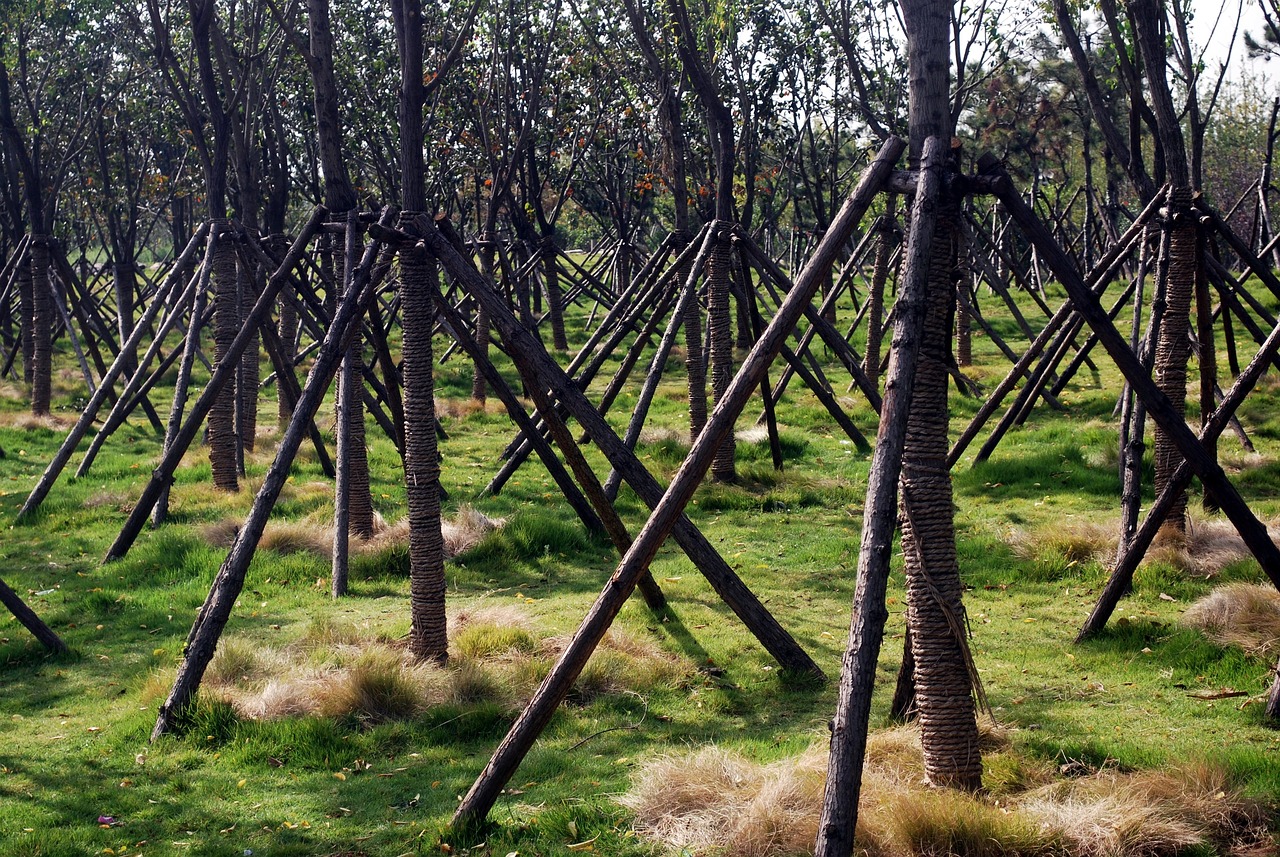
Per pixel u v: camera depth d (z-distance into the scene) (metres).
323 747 6.64
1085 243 32.84
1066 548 10.04
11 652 8.58
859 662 4.58
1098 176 44.88
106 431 15.20
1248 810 5.16
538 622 8.86
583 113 28.66
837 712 4.54
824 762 5.66
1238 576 8.84
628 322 14.65
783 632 7.72
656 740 6.70
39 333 20.23
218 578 7.36
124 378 23.33
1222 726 6.41
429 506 8.02
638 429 12.38
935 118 5.51
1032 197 34.47
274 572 10.62
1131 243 12.85
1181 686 7.09
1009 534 10.96
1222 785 5.39
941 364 5.51
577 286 30.19
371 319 10.39
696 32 21.30
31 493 13.43
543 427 16.19
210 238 13.55
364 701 7.12
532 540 11.26
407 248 7.98
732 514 12.84
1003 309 29.83
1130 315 25.89
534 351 7.54
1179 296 10.25
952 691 5.52
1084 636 8.05
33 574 10.95
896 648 8.21
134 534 11.41
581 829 5.48
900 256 20.84
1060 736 6.29
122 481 15.02
